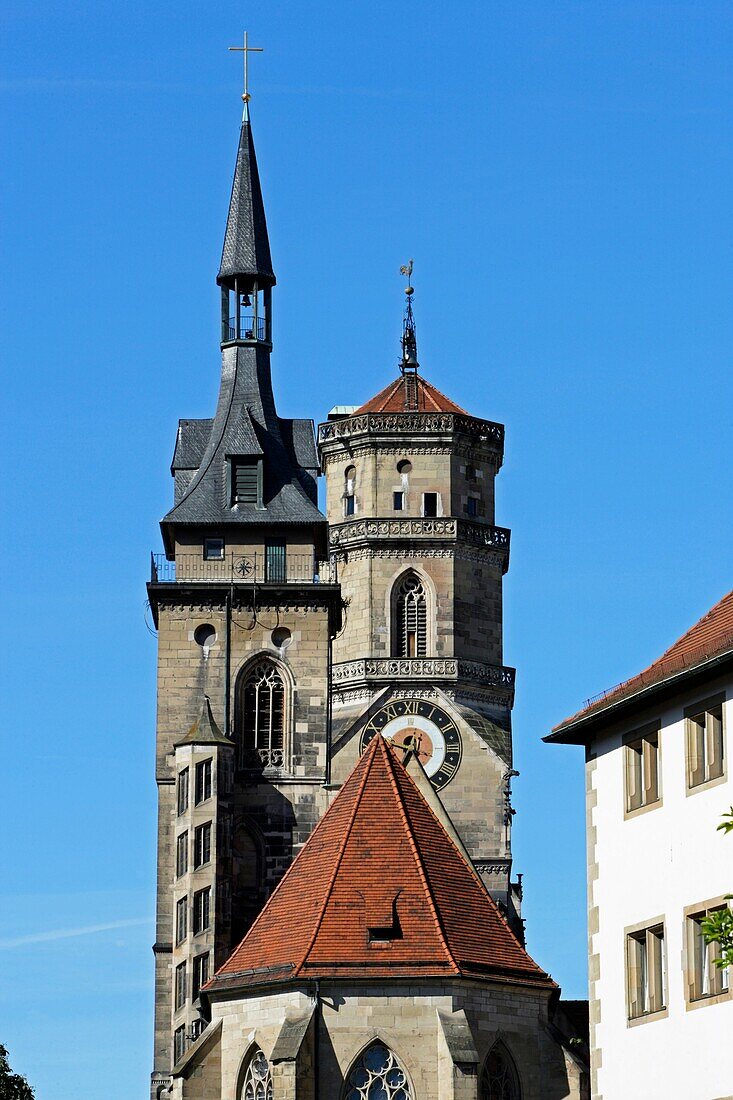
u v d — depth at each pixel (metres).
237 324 150.88
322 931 106.00
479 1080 103.31
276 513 143.25
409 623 167.25
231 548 142.38
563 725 87.50
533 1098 105.81
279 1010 105.38
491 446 172.62
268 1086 105.38
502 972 106.31
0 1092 126.75
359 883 107.88
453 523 168.38
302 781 137.12
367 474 170.75
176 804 134.75
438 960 104.62
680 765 82.25
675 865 82.00
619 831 85.12
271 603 140.00
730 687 80.12
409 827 110.12
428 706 162.12
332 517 171.50
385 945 105.25
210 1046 107.88
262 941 109.00
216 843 132.50
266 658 139.25
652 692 82.81
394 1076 103.75
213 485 144.12
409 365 180.25
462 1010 104.44
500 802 158.25
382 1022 104.00
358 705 163.62
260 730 138.50
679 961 81.25
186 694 138.62
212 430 147.88
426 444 170.88
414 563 167.75
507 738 164.00
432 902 107.12
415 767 133.62
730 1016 78.62
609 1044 84.31
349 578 168.25
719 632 82.88
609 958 84.88
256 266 151.38
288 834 136.25
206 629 139.50
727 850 79.69
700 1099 79.56
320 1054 103.69
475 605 168.12
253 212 152.88
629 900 84.19
